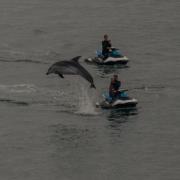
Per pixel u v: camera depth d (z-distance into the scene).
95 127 189.50
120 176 162.12
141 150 175.25
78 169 165.62
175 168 165.75
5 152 174.75
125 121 193.62
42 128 189.12
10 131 187.38
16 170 165.25
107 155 172.88
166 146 177.62
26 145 178.75
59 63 178.75
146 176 162.00
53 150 175.62
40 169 165.62
